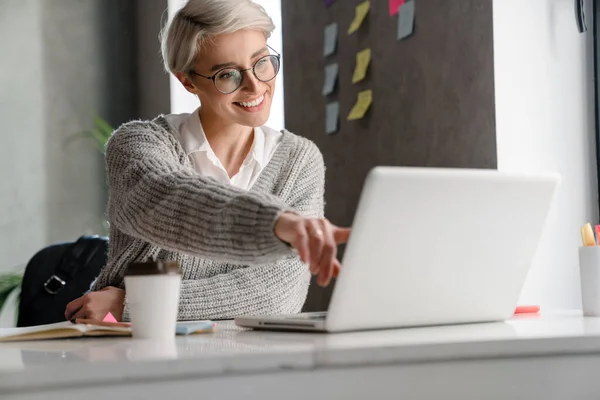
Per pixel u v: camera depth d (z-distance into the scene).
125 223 1.57
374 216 1.13
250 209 1.25
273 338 1.13
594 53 2.67
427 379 0.90
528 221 1.30
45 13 4.72
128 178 1.65
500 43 2.62
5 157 4.58
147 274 1.21
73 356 0.91
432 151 2.96
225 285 1.87
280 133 2.19
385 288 1.20
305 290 2.08
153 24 4.70
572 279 2.64
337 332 1.21
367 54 3.32
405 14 3.07
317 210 2.15
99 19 4.86
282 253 1.22
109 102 4.88
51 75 4.72
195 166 2.04
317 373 0.85
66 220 4.71
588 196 2.67
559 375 0.95
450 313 1.30
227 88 1.93
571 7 2.68
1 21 4.60
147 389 0.79
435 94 2.92
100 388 0.77
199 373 0.80
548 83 2.66
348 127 3.49
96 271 2.57
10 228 4.57
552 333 1.01
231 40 1.91
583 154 2.68
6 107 4.59
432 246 1.21
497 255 1.30
